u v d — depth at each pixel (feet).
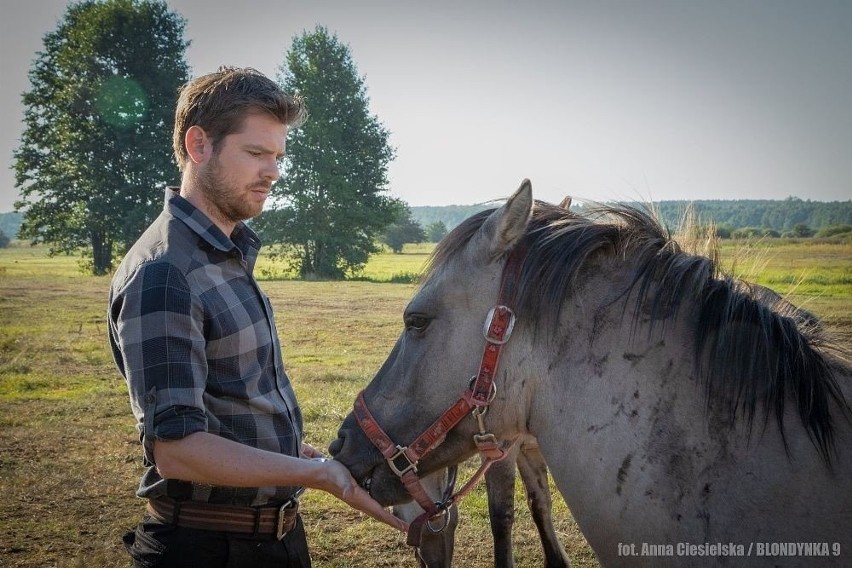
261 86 6.43
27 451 20.25
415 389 6.98
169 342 5.71
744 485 5.63
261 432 6.42
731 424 5.82
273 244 130.52
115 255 142.41
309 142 128.88
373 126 135.85
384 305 66.49
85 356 36.22
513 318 6.56
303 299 73.56
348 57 135.74
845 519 5.35
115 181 133.80
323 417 23.27
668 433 5.97
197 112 6.37
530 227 6.91
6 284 95.14
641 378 6.17
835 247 84.23
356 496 6.18
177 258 6.06
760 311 6.14
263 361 6.57
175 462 5.61
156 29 139.64
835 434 5.67
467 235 7.00
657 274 6.46
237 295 6.42
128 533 6.90
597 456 6.23
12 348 38.75
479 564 13.93
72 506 16.20
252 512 6.45
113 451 20.22
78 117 134.31
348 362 34.50
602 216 7.14
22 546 14.06
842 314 30.91
